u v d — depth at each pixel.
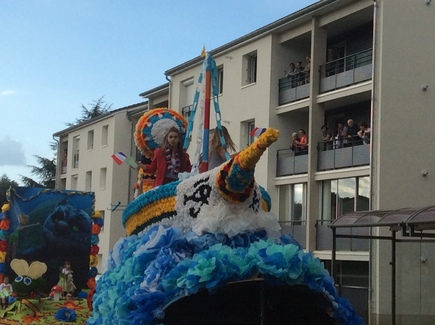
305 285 4.84
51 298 17.20
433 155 22.19
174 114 7.32
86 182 43.56
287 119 27.44
